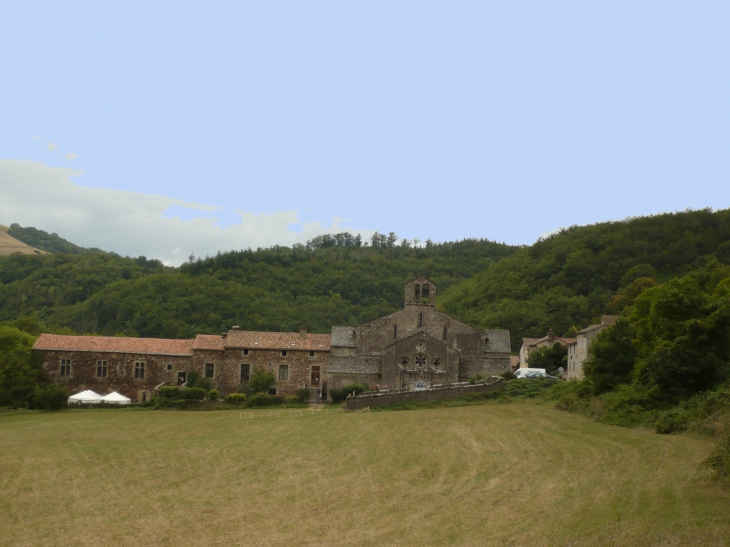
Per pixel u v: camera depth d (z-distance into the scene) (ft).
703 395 150.82
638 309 210.59
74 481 120.47
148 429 182.29
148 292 508.53
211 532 90.07
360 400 221.87
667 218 518.78
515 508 93.30
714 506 85.15
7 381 239.30
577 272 469.57
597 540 76.84
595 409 176.14
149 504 104.42
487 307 470.39
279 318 501.97
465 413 197.26
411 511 95.14
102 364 263.29
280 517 95.25
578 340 286.25
